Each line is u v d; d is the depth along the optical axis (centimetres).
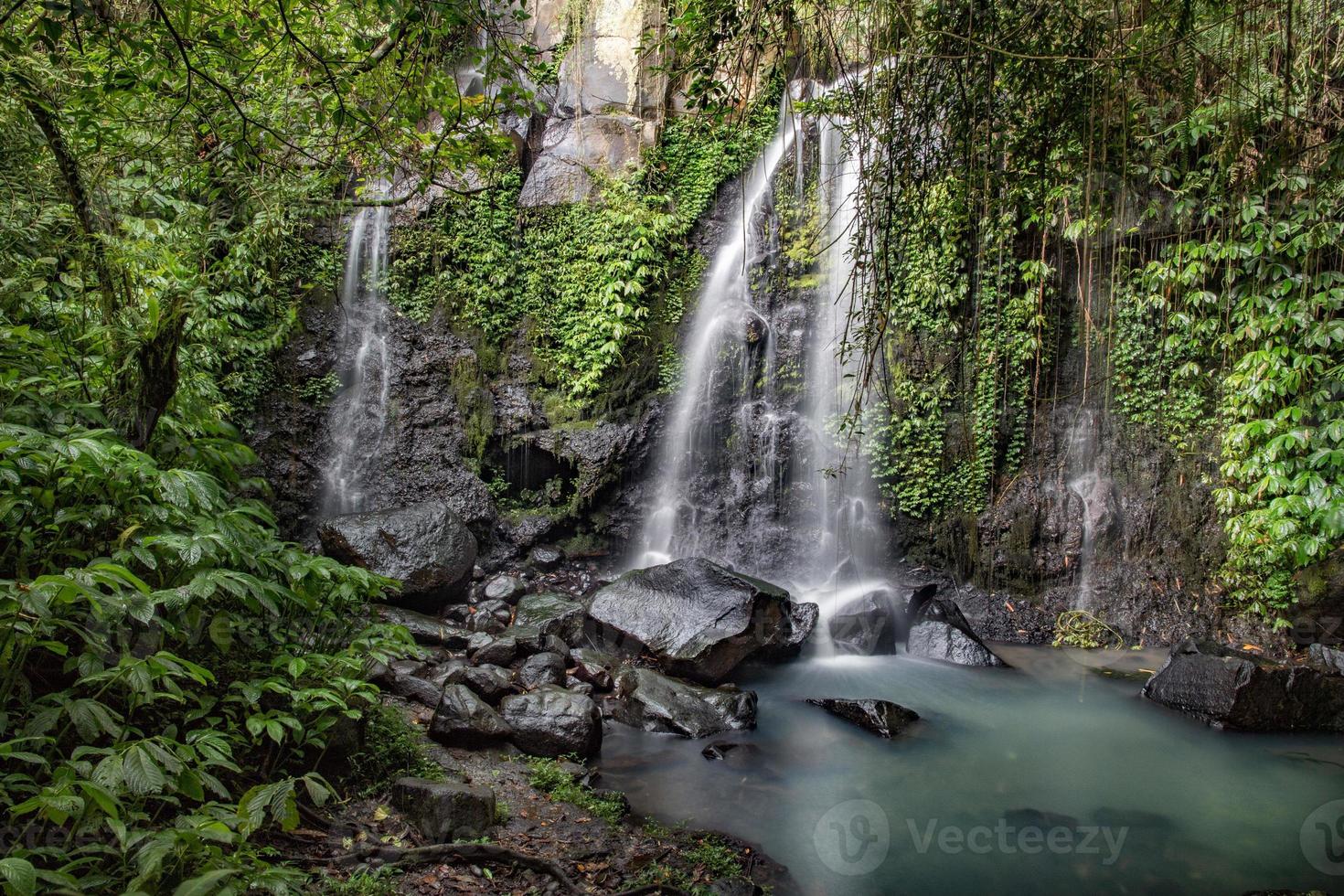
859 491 1029
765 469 1054
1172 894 464
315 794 335
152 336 474
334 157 615
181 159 650
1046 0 421
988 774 613
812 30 484
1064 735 689
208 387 733
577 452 1023
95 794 268
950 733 687
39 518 398
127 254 584
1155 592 945
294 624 513
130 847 302
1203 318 928
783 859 480
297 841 405
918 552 1021
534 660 711
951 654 856
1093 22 431
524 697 602
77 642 400
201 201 870
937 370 989
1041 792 587
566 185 1078
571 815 494
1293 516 851
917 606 920
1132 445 976
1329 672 780
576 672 727
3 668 326
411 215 1044
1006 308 962
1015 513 989
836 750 646
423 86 509
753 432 1062
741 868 464
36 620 324
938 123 453
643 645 775
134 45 433
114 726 323
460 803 439
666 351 1076
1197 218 881
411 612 789
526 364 1063
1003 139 463
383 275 1039
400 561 812
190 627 422
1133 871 487
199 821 299
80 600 389
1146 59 459
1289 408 836
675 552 1046
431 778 500
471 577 890
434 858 411
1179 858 504
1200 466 946
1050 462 995
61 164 511
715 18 464
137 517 422
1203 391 948
